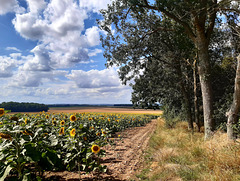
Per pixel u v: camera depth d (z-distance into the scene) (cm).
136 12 1023
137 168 512
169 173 421
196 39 911
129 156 655
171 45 1251
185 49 1092
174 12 943
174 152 582
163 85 1432
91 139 848
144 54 1232
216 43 1331
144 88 1456
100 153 487
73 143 434
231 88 1148
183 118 1631
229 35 1155
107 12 1091
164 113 1852
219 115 871
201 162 468
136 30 1156
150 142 873
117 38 1179
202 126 1388
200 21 862
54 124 631
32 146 343
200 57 884
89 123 994
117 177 438
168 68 1349
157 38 1244
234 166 389
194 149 568
